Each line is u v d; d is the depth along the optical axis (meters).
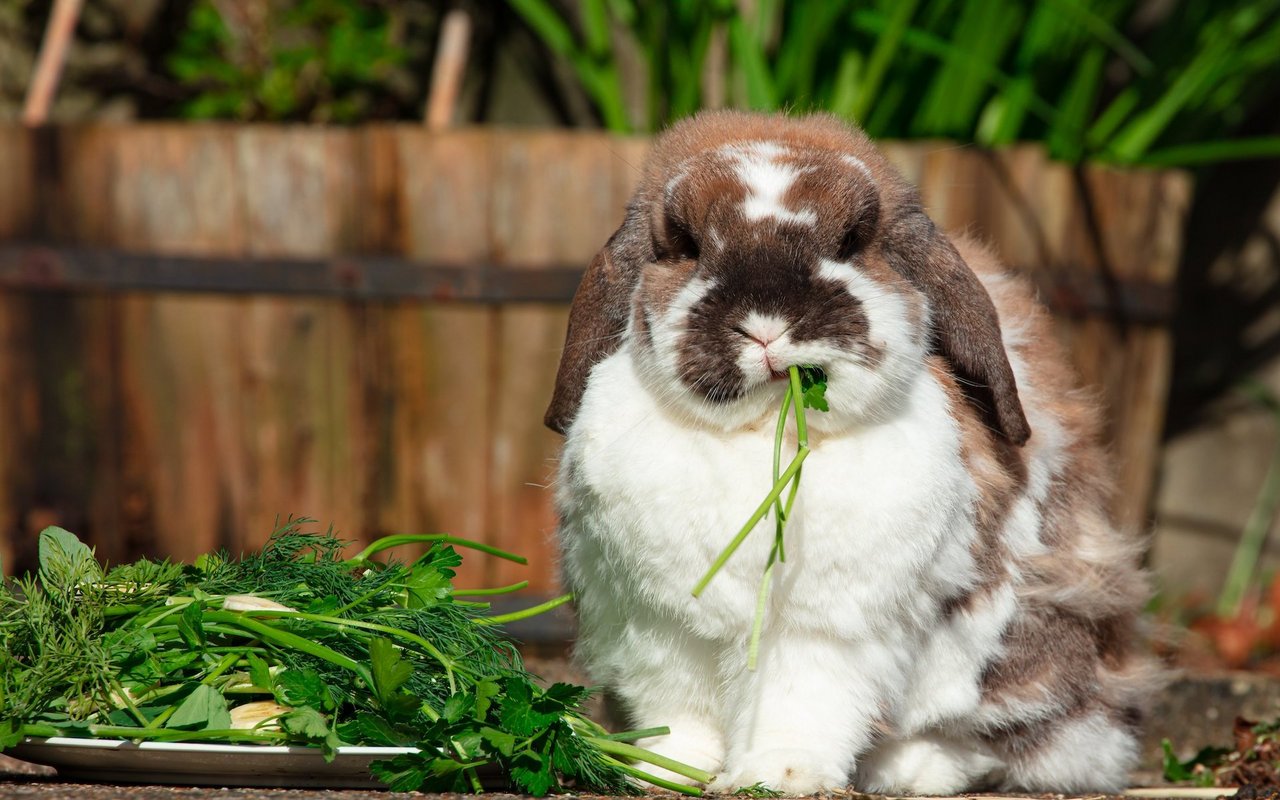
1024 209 8.85
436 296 8.31
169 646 4.27
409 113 11.66
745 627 4.48
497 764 4.17
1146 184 9.26
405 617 4.44
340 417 8.41
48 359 8.39
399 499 8.45
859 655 4.51
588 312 5.01
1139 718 5.65
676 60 9.67
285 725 3.90
